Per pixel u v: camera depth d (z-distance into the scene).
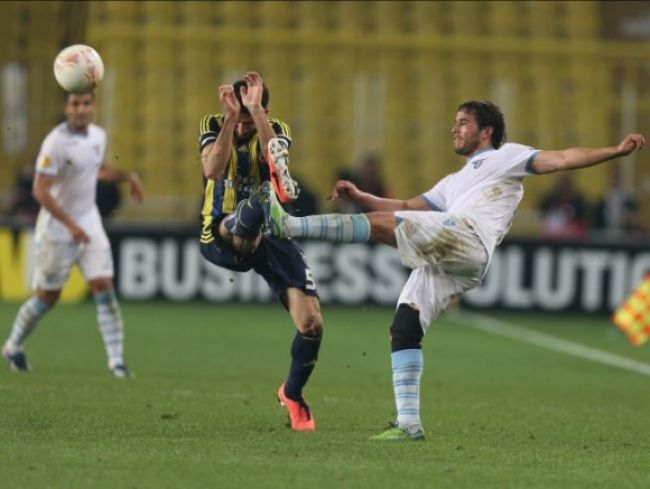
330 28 85.62
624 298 73.88
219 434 28.05
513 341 60.22
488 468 24.52
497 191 27.39
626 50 84.06
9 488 21.20
